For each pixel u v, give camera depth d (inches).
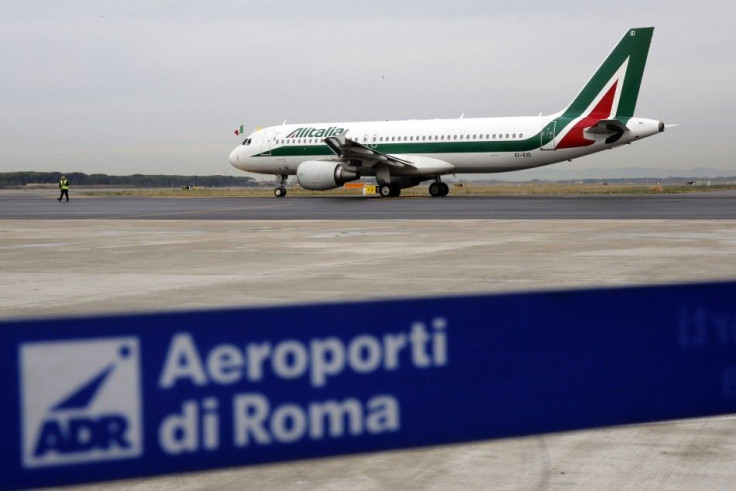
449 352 145.0
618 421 158.7
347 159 1836.9
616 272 504.4
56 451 117.5
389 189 2010.3
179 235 888.9
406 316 141.2
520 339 149.7
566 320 153.9
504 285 450.0
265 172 2050.9
